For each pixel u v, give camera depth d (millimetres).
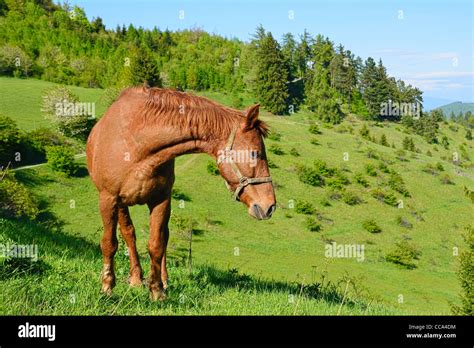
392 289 48125
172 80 124500
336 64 144000
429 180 87750
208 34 178375
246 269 46250
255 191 5609
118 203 5926
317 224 63406
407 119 146375
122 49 136000
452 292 48750
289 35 148500
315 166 80312
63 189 58875
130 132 5652
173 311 5734
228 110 5777
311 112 127562
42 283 5688
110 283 6105
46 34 140375
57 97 75625
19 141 63906
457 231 70875
